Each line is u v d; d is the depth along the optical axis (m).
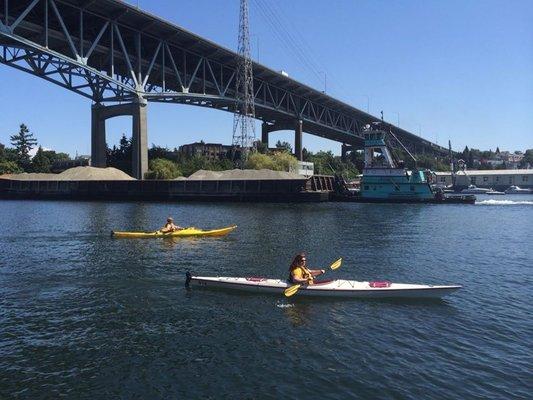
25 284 19.59
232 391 10.30
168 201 79.88
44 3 67.25
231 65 108.25
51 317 15.26
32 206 67.69
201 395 10.16
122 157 122.81
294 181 75.62
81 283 19.75
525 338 13.30
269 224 42.41
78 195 87.56
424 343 12.92
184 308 16.17
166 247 29.09
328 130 160.25
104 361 11.88
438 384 10.57
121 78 96.50
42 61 71.38
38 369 11.46
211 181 79.62
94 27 80.75
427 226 41.34
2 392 10.37
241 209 60.75
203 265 23.52
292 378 10.88
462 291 18.36
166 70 92.94
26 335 13.63
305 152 174.38
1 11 69.06
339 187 79.62
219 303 16.72
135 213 54.56
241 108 109.38
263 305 16.47
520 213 57.12
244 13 104.62
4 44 67.00
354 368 11.37
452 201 72.88
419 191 71.94
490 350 12.45
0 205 69.94
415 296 17.14
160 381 10.80
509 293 18.06
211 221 45.00
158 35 86.12
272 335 13.58
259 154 107.62
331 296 17.36
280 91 132.25
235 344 12.91
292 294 17.47
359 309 15.96
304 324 14.50
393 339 13.23
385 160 73.50
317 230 37.75
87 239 32.53
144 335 13.62
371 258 25.38
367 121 182.88
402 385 10.52
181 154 130.38
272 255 26.28
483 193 135.75
